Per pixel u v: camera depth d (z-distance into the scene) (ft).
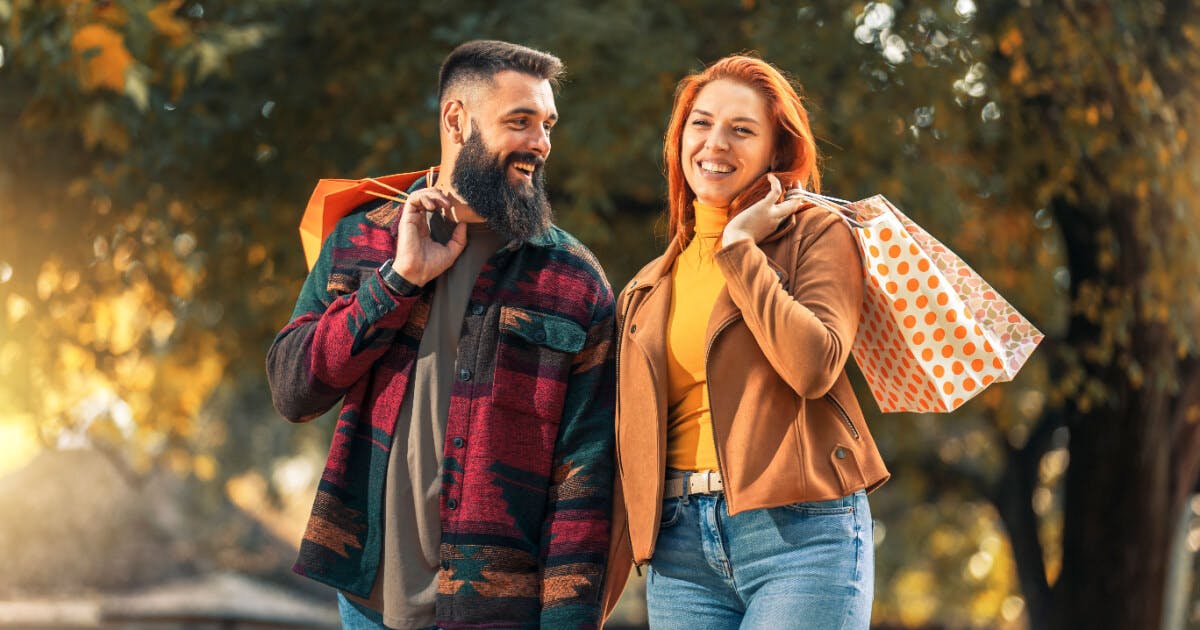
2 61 24.26
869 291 9.59
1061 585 31.45
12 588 55.98
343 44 28.04
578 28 24.53
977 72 27.32
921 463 43.86
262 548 70.23
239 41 24.31
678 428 9.63
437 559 9.32
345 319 9.21
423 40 27.68
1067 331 31.35
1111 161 27.14
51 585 56.70
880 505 57.57
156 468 59.98
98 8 19.83
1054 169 27.66
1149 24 27.37
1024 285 31.58
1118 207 28.25
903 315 9.27
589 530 9.48
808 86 25.61
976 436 48.32
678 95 10.21
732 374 9.26
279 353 9.56
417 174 10.21
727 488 9.10
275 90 28.55
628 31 24.71
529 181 9.70
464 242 9.55
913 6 26.45
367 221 9.97
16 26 20.12
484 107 9.53
